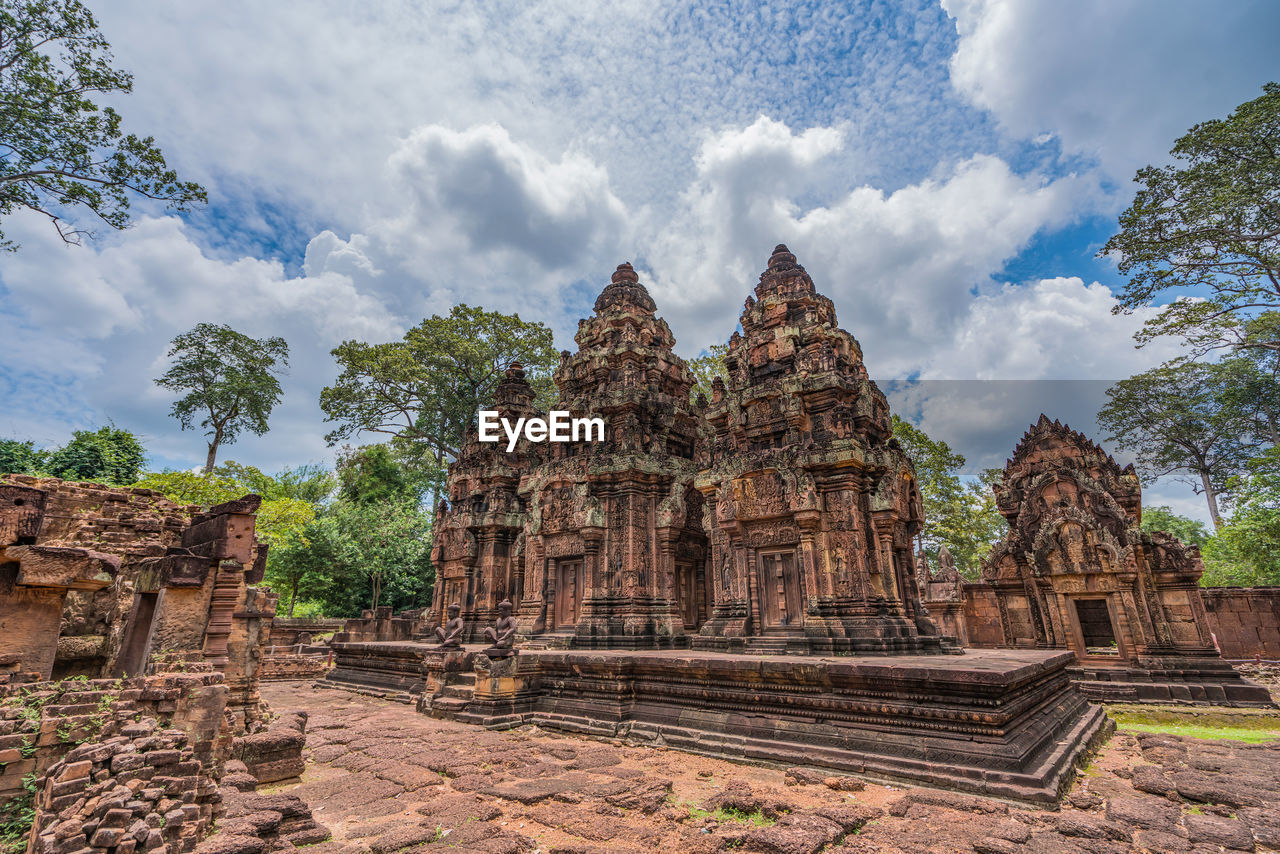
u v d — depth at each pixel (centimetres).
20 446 3466
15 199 1812
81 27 1780
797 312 1970
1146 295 2644
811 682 1099
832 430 1667
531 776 970
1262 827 722
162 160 1942
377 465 4931
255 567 1173
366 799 855
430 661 1669
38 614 807
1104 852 650
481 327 4016
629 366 2330
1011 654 1500
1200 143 2344
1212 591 2547
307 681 2505
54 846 423
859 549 1555
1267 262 2377
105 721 659
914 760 933
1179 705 1742
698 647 1752
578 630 2025
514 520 2564
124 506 1327
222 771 817
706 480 1833
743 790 873
